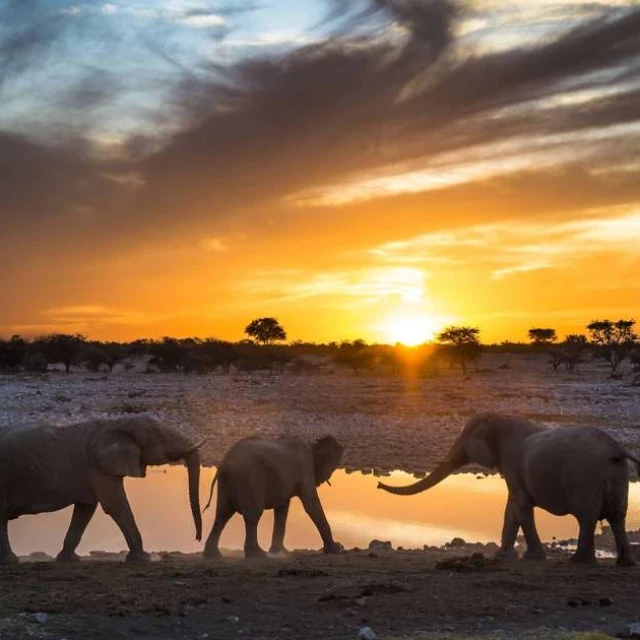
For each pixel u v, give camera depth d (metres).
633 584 11.14
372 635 8.52
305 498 15.88
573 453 12.82
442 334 100.81
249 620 9.36
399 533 19.53
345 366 110.19
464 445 14.95
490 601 10.11
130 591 10.72
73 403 50.97
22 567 13.03
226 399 55.72
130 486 26.30
